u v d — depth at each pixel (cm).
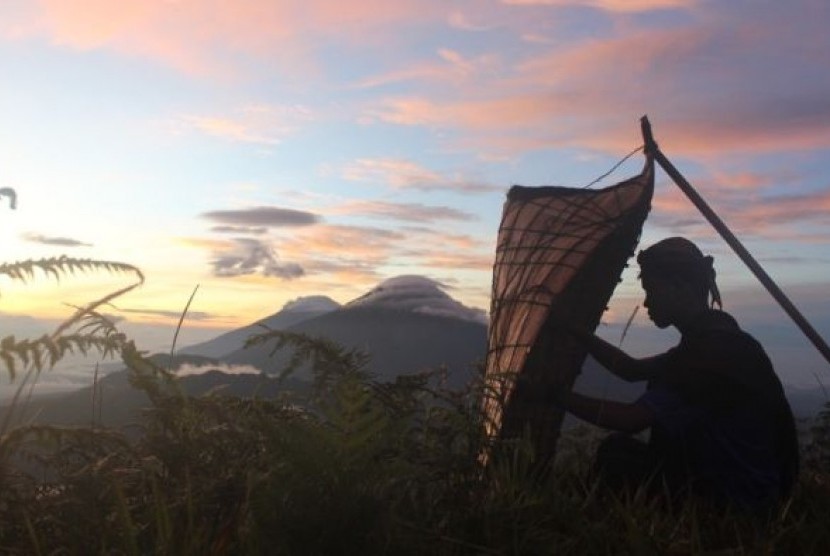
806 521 337
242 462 242
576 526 276
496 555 243
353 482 180
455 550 245
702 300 429
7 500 203
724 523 319
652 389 422
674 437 394
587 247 458
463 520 260
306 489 178
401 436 250
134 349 181
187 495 221
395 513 225
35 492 212
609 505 327
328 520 174
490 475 288
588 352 454
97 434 190
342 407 194
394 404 271
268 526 177
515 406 407
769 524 313
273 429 187
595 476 399
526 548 254
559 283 451
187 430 236
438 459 268
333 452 183
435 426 281
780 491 398
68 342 164
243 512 216
